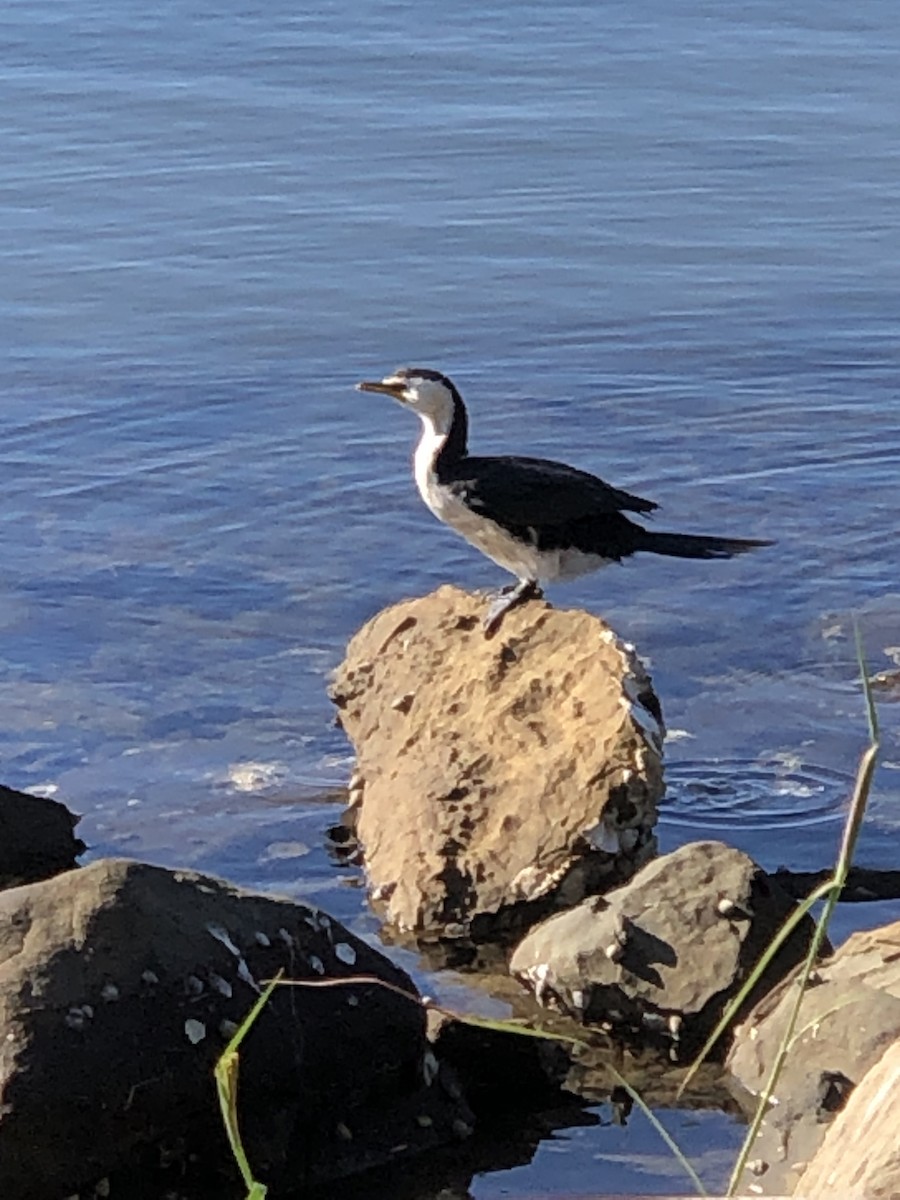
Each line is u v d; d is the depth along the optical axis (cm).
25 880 1052
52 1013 776
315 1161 812
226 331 1725
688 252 1870
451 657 1123
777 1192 771
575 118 2145
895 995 827
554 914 998
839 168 2034
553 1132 837
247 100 2183
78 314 1750
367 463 1523
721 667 1267
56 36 2348
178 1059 784
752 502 1477
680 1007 876
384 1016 827
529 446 1561
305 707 1224
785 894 927
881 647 1285
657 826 1088
